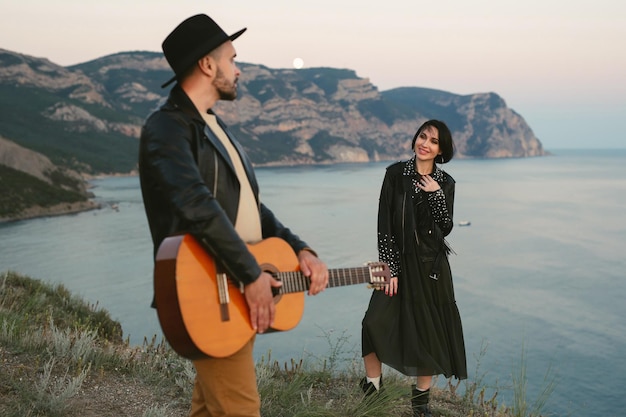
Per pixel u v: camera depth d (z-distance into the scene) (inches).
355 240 3917.3
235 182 85.0
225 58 84.0
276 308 90.6
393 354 153.9
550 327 1974.7
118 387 161.0
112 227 4448.8
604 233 4552.2
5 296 271.1
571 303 2353.6
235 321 79.5
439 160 159.6
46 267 2908.5
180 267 75.1
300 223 4830.2
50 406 134.8
